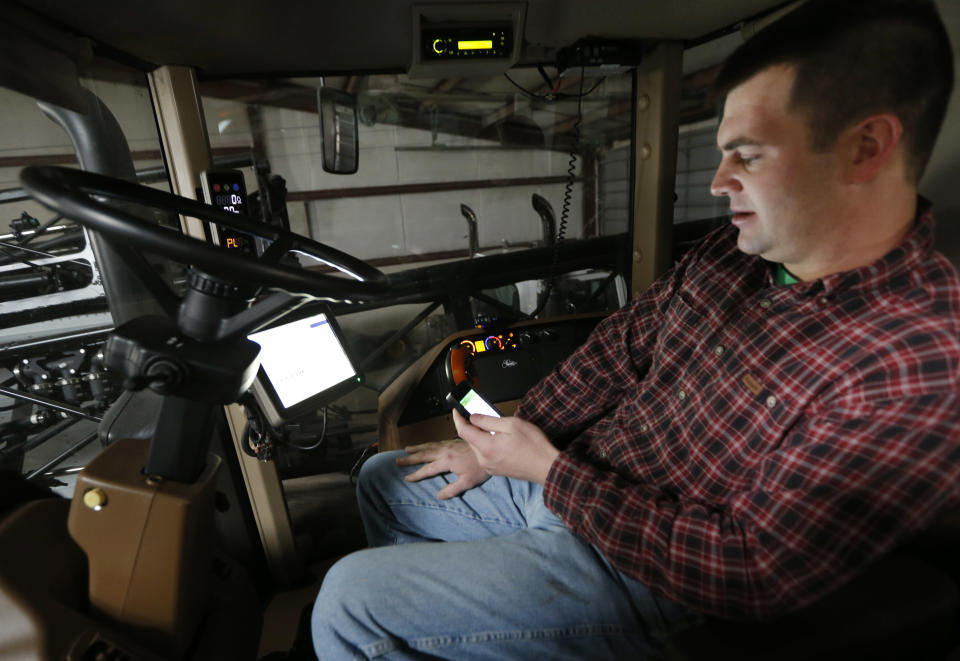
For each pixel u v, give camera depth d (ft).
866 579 1.86
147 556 2.11
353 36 3.76
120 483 2.08
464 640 2.19
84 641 2.00
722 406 2.39
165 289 2.13
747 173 2.04
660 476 2.60
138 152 4.61
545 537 2.60
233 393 2.05
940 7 2.61
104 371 7.22
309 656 3.28
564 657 2.25
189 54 3.66
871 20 1.71
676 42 4.57
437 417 4.69
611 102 5.77
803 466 1.87
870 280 1.98
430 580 2.33
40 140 11.21
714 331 2.61
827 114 1.81
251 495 4.51
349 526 5.58
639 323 3.37
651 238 5.24
